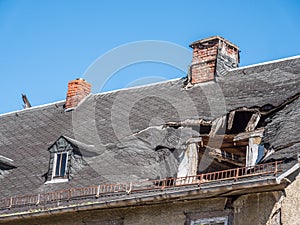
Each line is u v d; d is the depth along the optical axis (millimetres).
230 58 35125
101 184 30438
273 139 27812
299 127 27328
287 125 27969
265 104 29953
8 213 31188
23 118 39688
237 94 32062
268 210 25938
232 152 29984
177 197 27188
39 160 34750
